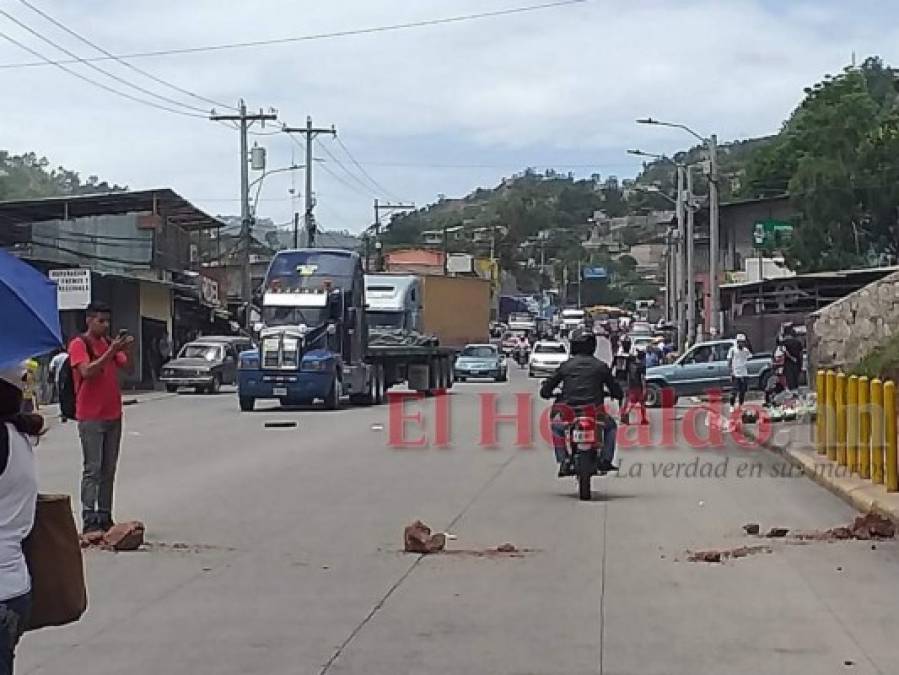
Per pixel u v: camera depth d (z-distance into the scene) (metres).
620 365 32.56
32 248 55.69
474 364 62.72
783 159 75.44
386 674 8.30
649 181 179.25
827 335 37.84
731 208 76.88
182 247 63.75
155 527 14.74
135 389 54.19
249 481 19.62
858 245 59.25
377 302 49.19
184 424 32.88
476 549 13.23
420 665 8.52
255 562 12.45
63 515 5.72
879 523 14.02
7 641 5.19
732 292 55.53
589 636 9.33
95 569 12.05
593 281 151.12
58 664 8.58
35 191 90.56
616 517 15.64
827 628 9.58
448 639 9.26
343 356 39.34
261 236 101.69
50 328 5.11
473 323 66.44
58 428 32.62
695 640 9.20
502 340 102.00
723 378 41.41
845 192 57.94
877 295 37.34
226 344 52.50
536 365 67.75
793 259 60.09
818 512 16.17
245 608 10.33
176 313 63.00
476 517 15.65
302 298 38.84
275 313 39.00
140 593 10.94
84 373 13.42
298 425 32.28
